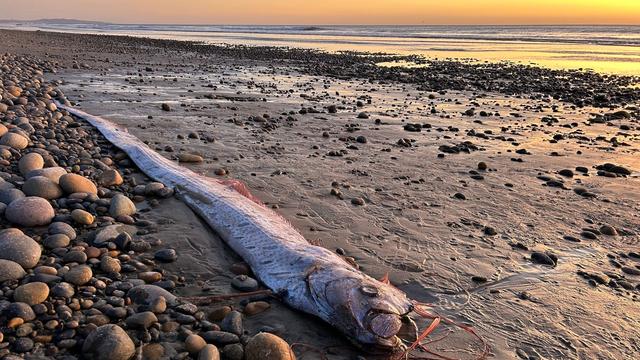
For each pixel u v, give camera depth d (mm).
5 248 4020
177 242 4891
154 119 10781
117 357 3047
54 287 3674
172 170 6695
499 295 4188
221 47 41719
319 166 7805
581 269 4684
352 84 19031
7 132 7500
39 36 47344
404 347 3432
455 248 5055
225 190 5891
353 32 87812
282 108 12961
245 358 3193
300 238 4777
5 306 3385
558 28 91188
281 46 45750
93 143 8227
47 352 3090
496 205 6336
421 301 4070
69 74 17969
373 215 5891
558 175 7676
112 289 3859
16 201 4938
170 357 3158
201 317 3641
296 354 3385
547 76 22156
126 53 30562
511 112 13359
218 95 14703
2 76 14250
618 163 8375
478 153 8898
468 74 22922
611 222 5852
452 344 3531
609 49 37781
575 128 11359
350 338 3514
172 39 56844
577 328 3758
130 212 5402
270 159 8125
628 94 16703
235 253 4785
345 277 3766
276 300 4051
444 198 6551
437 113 12969
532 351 3479
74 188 5566
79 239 4715
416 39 59438
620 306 4062
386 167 7879
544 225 5727
